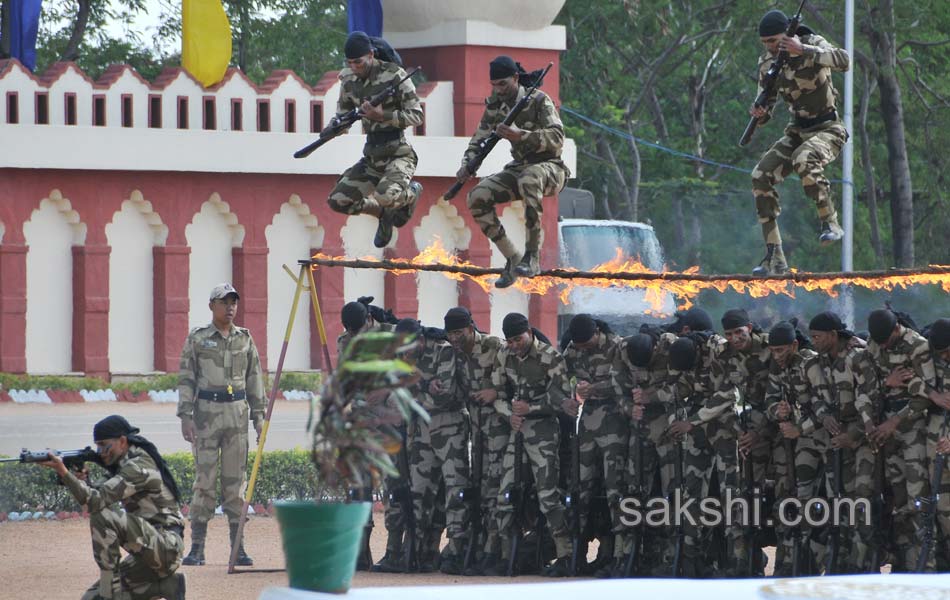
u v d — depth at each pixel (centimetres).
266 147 6969
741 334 3912
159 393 6800
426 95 7169
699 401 4047
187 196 6919
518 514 4222
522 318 4147
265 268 7075
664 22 12231
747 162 13375
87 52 10806
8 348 6581
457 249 7381
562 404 4156
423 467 4322
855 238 12962
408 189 4100
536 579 4178
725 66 12875
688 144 12938
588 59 12362
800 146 3891
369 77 4091
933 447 3866
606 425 4147
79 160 6588
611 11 12119
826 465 3966
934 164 13088
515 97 3944
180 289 6906
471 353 4250
